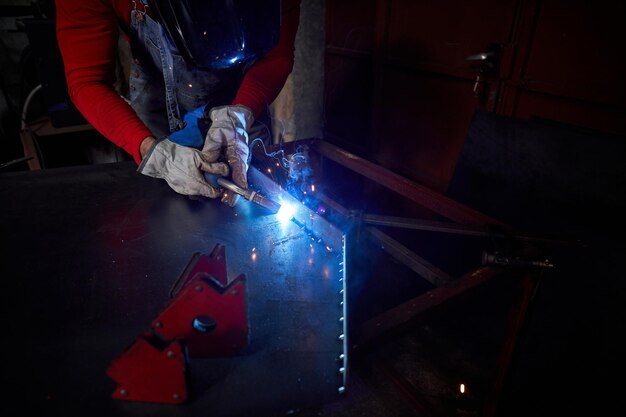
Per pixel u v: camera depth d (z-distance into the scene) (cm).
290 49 177
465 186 217
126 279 101
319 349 81
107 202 138
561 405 164
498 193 201
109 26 141
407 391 180
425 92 270
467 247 219
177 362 66
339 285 99
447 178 273
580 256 164
